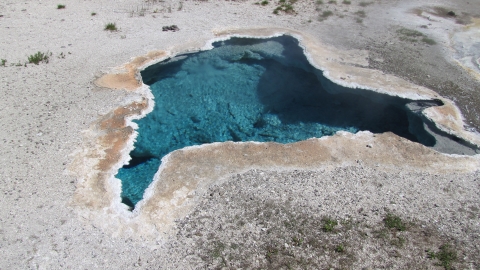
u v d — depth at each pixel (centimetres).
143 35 1363
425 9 1695
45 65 1161
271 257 663
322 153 893
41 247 668
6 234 684
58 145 880
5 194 756
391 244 689
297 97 1180
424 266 654
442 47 1360
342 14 1614
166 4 1644
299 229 712
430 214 751
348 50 1320
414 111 1040
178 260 656
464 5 1753
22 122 935
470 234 713
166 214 734
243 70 1277
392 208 761
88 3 1611
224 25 1469
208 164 849
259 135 1042
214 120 1088
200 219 727
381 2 1761
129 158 884
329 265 653
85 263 649
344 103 1139
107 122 963
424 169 857
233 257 662
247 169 841
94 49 1260
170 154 874
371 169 853
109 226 710
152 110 1061
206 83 1216
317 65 1211
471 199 787
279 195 779
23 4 1562
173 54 1263
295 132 1051
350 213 746
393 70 1209
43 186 780
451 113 1023
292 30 1445
